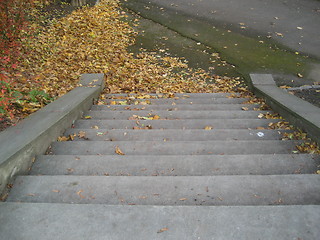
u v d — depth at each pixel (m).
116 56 9.27
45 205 2.05
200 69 8.77
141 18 11.89
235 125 4.80
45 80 7.14
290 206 2.00
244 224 1.89
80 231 1.87
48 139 3.55
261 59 9.09
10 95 4.30
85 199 2.42
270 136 4.16
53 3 12.25
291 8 12.23
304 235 1.80
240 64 8.91
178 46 10.00
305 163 3.10
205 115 5.41
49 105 4.62
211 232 1.85
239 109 6.03
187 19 11.75
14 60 5.94
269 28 10.80
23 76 6.85
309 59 8.98
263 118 5.26
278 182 2.57
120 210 2.01
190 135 4.17
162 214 1.97
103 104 6.25
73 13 11.72
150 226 1.89
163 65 8.98
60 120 3.98
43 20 10.73
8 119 4.01
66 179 2.61
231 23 11.29
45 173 2.96
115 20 11.60
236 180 2.59
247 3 12.89
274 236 1.81
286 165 3.08
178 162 3.10
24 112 4.62
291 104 4.95
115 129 4.28
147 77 8.31
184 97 7.13
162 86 7.91
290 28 10.73
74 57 8.91
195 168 3.03
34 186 2.55
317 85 7.51
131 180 2.59
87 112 5.45
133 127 4.62
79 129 4.24
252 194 2.47
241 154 3.51
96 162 3.08
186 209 2.00
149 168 3.02
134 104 6.29
